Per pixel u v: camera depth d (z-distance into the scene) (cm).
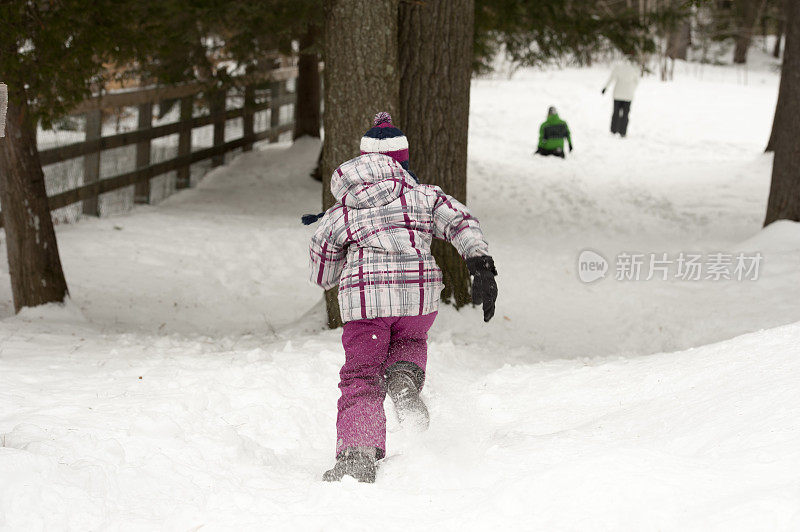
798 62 1540
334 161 1045
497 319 1232
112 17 1216
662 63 4297
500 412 593
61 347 912
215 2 1647
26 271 1222
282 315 1382
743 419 418
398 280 470
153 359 812
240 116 2555
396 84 1036
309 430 589
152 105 2081
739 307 1286
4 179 1197
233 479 457
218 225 1834
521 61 1992
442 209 481
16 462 398
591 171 2502
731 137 2847
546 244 1825
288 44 1844
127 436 504
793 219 1574
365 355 484
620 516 335
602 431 477
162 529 373
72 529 372
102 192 1906
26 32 1102
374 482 445
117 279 1470
